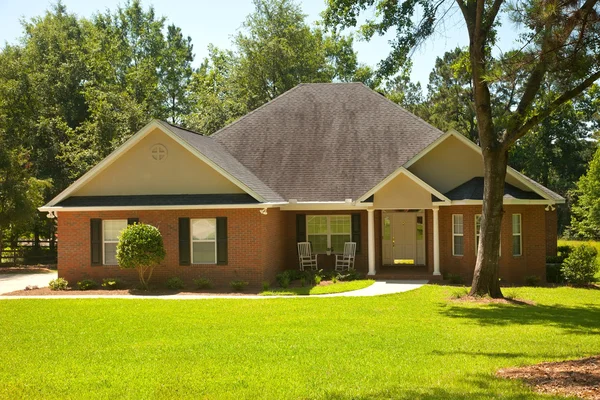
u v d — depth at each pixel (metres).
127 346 12.75
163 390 9.16
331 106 31.39
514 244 25.78
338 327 14.88
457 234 25.83
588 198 42.97
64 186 41.47
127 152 24.80
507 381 9.16
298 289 22.73
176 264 24.03
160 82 62.28
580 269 24.80
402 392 8.68
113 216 24.33
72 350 12.45
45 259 41.25
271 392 8.95
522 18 15.23
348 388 9.05
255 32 54.22
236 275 23.69
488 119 19.95
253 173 28.22
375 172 27.92
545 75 17.81
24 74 43.69
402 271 26.83
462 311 17.56
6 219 34.97
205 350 12.10
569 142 60.94
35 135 42.66
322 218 28.20
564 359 10.88
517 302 19.47
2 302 20.02
